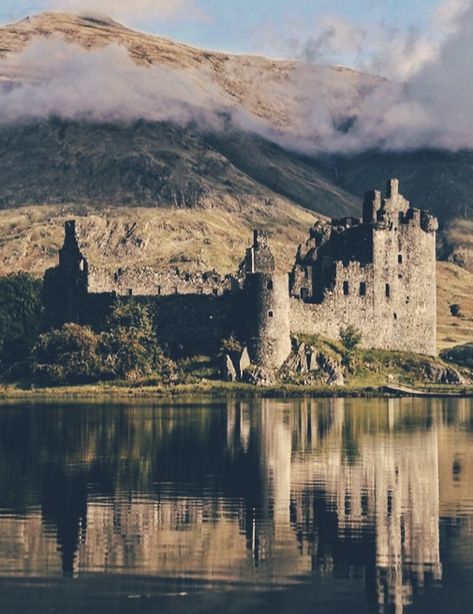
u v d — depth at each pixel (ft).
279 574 350.43
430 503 433.48
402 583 343.67
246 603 327.88
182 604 326.85
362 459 522.47
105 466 503.61
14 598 330.95
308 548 375.04
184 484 465.47
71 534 388.57
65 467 501.97
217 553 369.30
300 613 321.73
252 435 593.83
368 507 427.33
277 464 508.12
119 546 376.27
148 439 578.25
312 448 552.41
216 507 426.10
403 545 378.73
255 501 435.53
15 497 440.86
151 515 414.00
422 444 565.53
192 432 604.90
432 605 327.88
